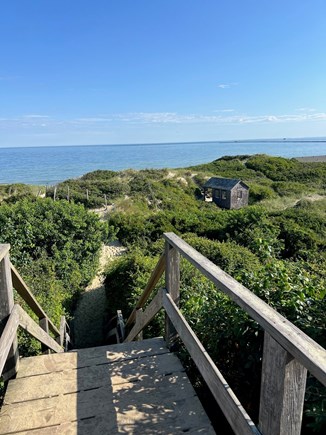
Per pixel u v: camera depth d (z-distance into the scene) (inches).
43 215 300.7
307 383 68.9
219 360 98.8
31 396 76.3
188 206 791.1
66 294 255.3
